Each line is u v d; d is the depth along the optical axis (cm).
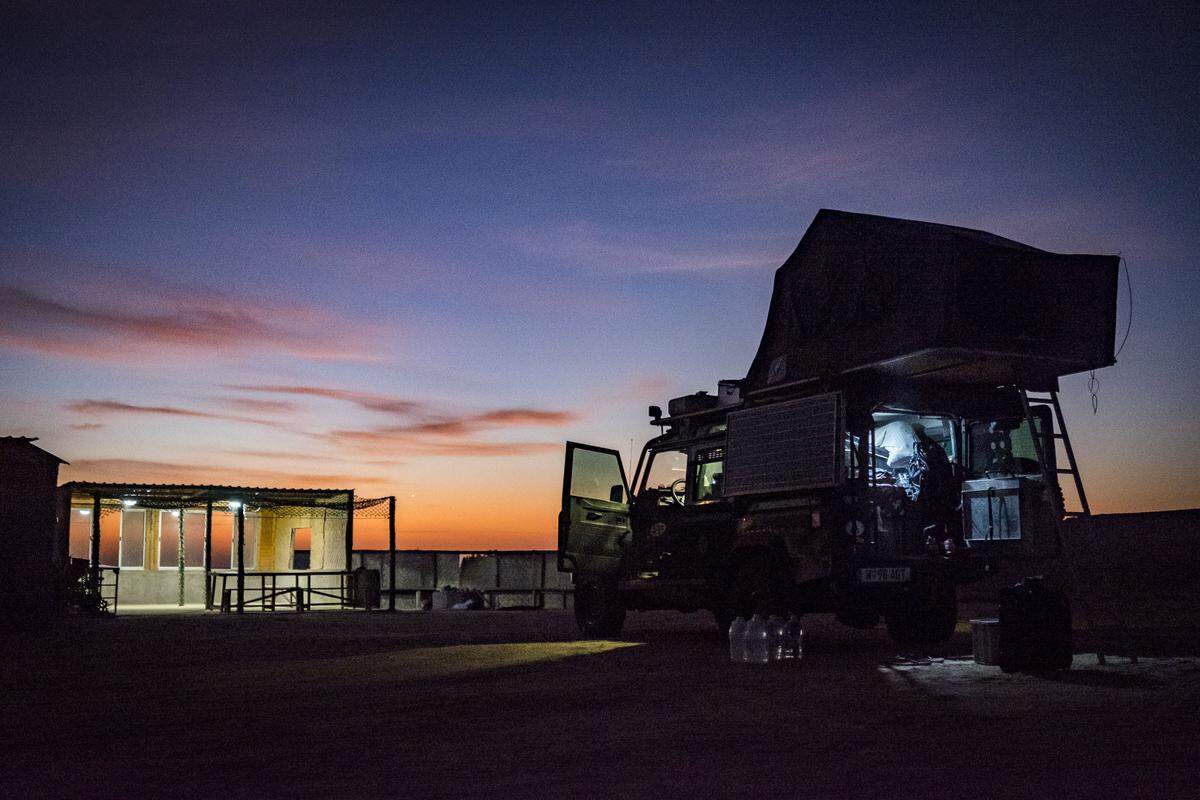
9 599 2011
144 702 795
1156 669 902
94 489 2500
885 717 664
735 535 1254
